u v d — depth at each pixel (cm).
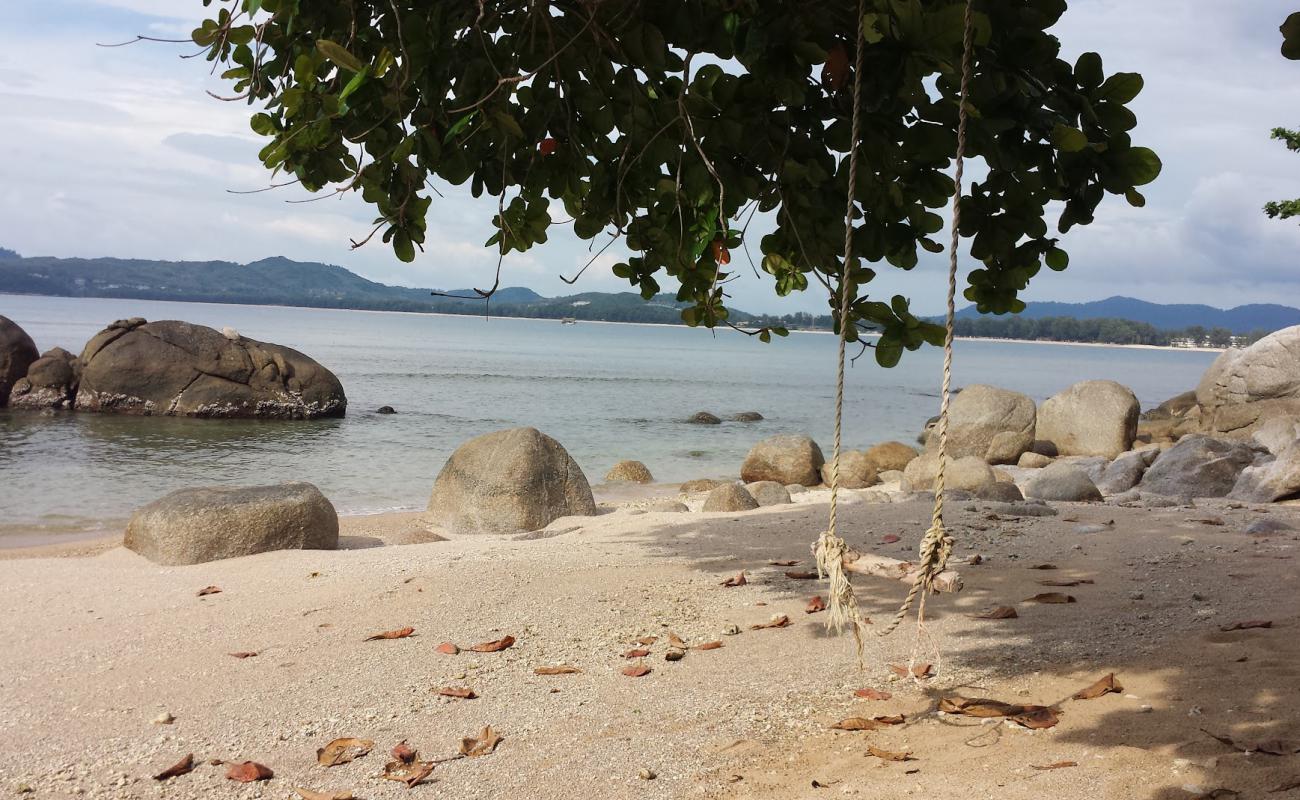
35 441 2300
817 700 465
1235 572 668
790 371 8975
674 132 519
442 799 375
